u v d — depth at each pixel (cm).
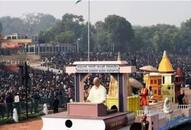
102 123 3775
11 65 15962
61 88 9388
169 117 5988
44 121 4009
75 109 3931
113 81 4753
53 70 18238
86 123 3841
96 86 4094
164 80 7125
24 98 7819
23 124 6669
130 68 4072
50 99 8200
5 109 6988
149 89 6606
